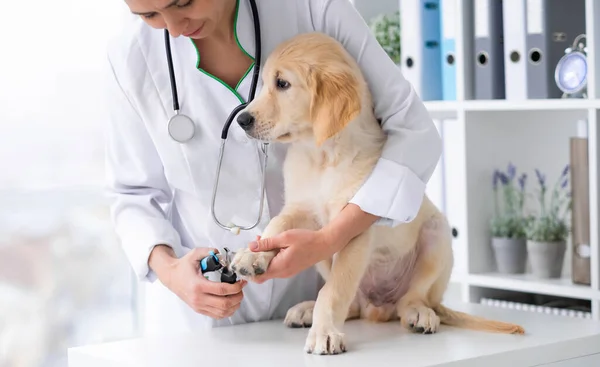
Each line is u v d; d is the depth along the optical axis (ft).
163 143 5.37
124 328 8.40
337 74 4.84
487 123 7.63
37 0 7.70
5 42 7.61
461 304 6.13
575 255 7.00
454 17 7.57
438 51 7.84
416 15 7.75
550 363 4.85
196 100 5.24
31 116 7.79
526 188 8.00
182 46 5.24
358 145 5.12
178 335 5.25
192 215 5.65
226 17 5.10
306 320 5.42
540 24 7.03
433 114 7.98
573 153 7.04
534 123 7.97
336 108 4.82
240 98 5.24
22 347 8.07
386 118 5.17
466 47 7.46
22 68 7.71
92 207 8.16
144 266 5.31
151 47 5.33
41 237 8.02
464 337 5.02
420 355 4.58
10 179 7.80
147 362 4.60
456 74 7.48
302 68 4.91
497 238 7.53
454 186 7.75
